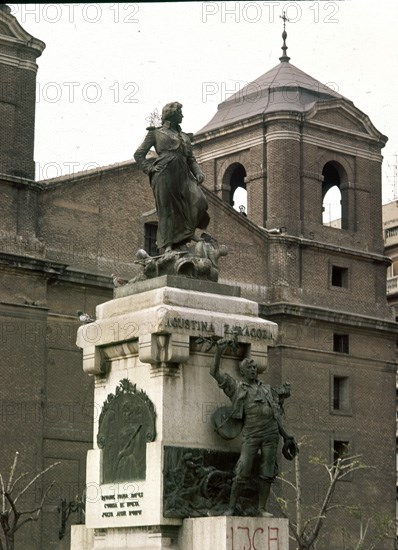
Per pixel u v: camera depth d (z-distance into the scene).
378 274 77.06
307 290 73.12
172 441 19.89
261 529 19.39
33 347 61.44
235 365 20.84
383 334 75.75
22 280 61.50
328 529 70.50
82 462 62.72
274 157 73.94
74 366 63.41
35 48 63.97
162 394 19.95
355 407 73.56
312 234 74.25
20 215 62.25
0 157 62.16
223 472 20.09
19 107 63.25
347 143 76.88
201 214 22.02
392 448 74.81
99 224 65.62
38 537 59.75
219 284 21.22
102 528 20.70
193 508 19.83
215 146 77.38
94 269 65.00
